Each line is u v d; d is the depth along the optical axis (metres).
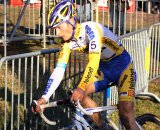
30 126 4.46
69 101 3.78
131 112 4.05
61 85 4.79
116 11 9.39
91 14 8.76
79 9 8.78
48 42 9.44
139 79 6.22
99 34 3.87
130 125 4.03
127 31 10.39
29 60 6.85
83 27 3.86
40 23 9.75
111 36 4.05
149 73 6.86
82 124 3.89
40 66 5.54
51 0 9.00
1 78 6.45
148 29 6.37
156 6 13.45
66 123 4.86
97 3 8.82
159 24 6.97
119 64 4.13
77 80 5.07
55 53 4.63
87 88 4.17
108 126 4.16
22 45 9.12
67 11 3.71
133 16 12.88
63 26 3.74
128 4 9.42
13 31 8.20
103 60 4.14
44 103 3.80
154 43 7.05
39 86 4.57
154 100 6.49
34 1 9.73
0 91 6.04
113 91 5.44
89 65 3.72
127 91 4.06
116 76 4.16
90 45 3.80
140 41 6.09
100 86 4.21
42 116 3.69
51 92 3.88
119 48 4.12
